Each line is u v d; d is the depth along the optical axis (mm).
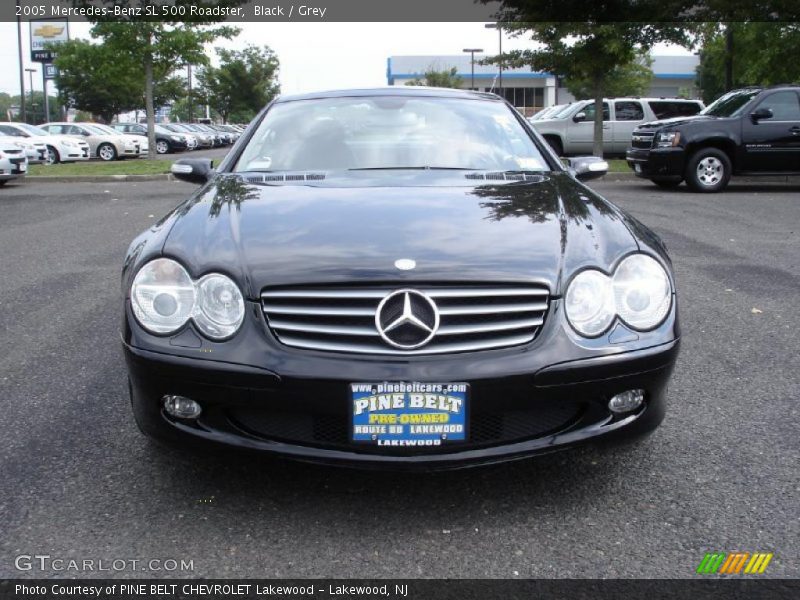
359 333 2480
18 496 2742
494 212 2955
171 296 2584
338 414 2467
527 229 2801
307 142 3918
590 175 4156
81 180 16766
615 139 20516
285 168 3734
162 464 2988
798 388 3814
